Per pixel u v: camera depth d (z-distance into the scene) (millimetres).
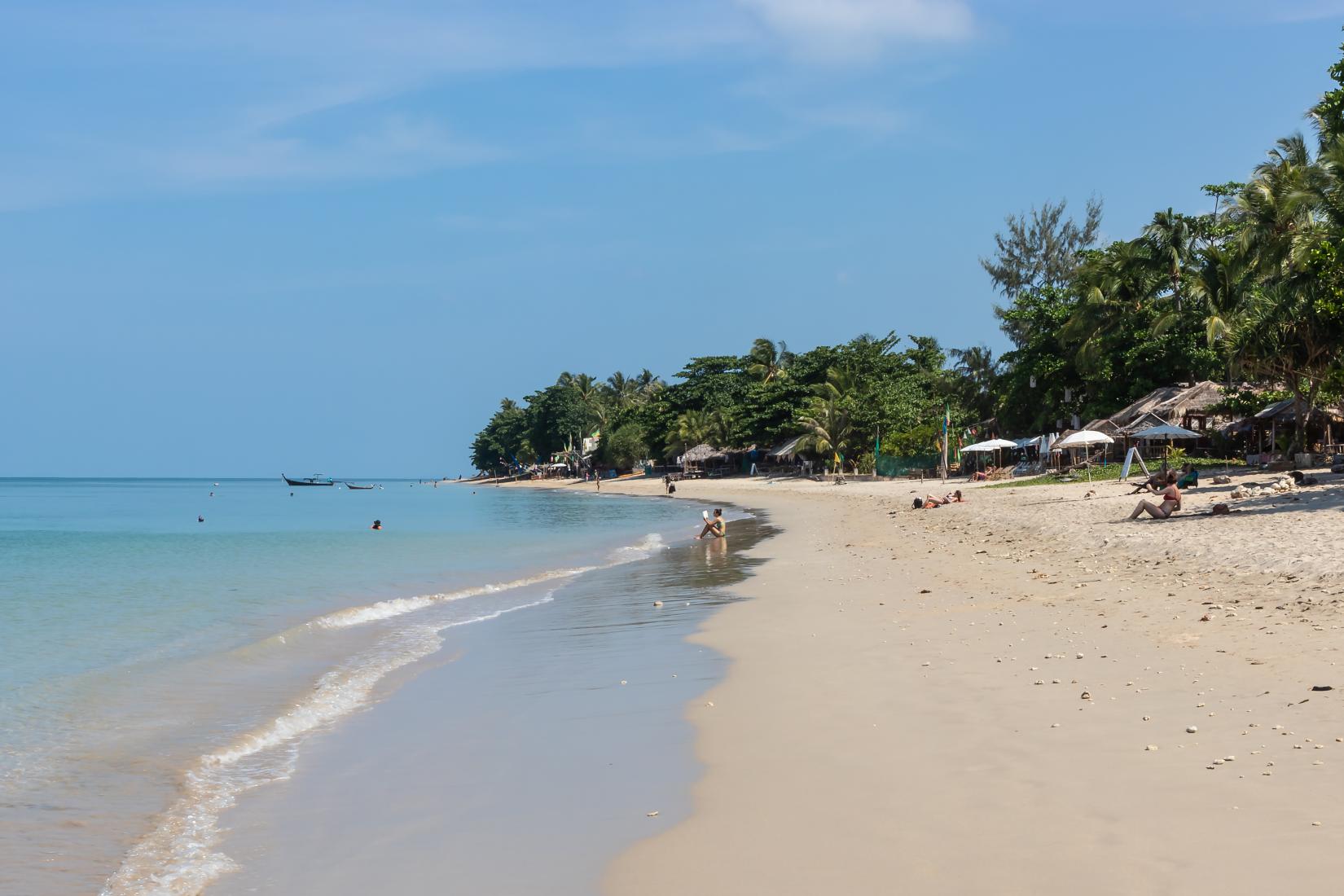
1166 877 4945
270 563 29891
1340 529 16844
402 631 15922
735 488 86938
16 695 11375
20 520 67125
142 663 13352
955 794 6484
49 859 6445
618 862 5926
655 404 124625
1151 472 41938
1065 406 59281
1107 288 55250
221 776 8219
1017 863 5305
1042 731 7637
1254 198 41781
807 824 6238
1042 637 11406
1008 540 23469
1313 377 37312
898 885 5207
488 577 24531
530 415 170875
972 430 72125
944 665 10406
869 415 80438
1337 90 32750
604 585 21562
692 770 7676
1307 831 5289
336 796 7625
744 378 118312
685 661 12211
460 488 180000
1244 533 18078
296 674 12586
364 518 65438
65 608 19281
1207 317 49750
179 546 38906
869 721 8547
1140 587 14211
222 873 6176
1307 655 9016
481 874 5918
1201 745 6879
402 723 9844
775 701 9672
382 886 5852
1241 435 46062
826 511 46562
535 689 11148
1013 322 76312
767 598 17609
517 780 7773
